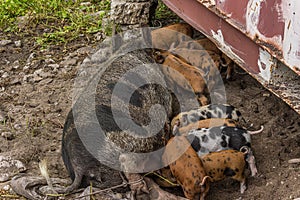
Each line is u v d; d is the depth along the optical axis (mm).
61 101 3840
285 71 2697
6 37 4555
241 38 2855
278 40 2578
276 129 3475
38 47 4422
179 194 3125
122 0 4262
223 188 3133
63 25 4695
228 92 3824
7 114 3740
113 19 4312
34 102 3846
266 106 3672
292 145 3342
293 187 3061
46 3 4910
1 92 3957
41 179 3141
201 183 2928
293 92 2695
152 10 4387
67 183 3148
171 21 4656
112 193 3043
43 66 4195
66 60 4246
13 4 4832
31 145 3465
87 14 4785
